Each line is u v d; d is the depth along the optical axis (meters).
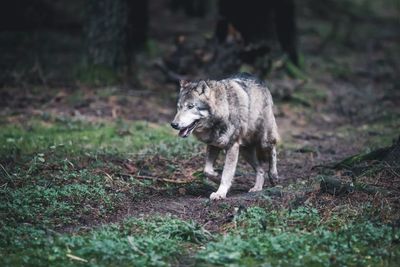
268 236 8.10
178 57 21.22
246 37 23.25
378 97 22.73
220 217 9.33
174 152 13.55
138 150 13.91
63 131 15.65
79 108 17.84
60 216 9.32
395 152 10.87
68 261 7.48
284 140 16.44
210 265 7.43
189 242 8.33
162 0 41.69
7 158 12.27
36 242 7.99
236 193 11.16
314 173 12.29
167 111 18.48
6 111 17.14
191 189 11.09
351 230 8.27
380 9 51.00
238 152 10.58
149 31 32.16
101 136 15.16
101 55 20.12
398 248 7.85
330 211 9.13
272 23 23.41
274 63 22.73
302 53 30.34
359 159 11.81
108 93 19.02
